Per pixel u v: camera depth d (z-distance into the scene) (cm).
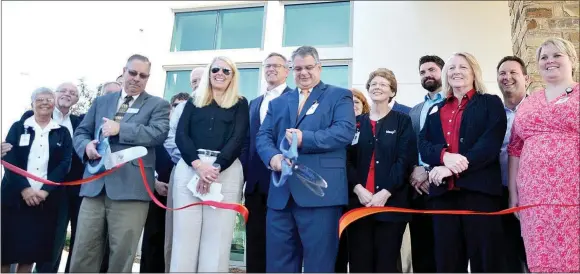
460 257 190
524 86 241
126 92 236
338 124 194
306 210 190
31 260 240
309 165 192
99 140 217
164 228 262
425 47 332
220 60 221
